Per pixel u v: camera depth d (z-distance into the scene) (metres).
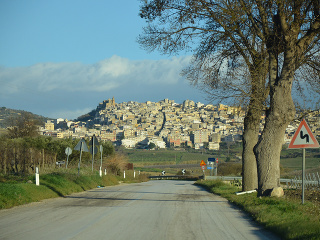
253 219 18.22
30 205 23.06
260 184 25.88
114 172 81.19
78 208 21.41
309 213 18.23
